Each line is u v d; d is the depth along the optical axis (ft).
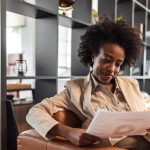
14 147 4.58
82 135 2.80
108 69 3.43
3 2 4.39
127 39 3.66
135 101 3.75
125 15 9.05
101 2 8.30
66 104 3.66
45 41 6.02
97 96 3.62
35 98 6.20
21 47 9.20
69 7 6.35
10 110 4.60
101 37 3.58
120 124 2.62
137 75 9.64
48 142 3.05
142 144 3.60
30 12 5.54
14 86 5.91
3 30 4.41
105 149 2.80
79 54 3.97
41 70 6.14
